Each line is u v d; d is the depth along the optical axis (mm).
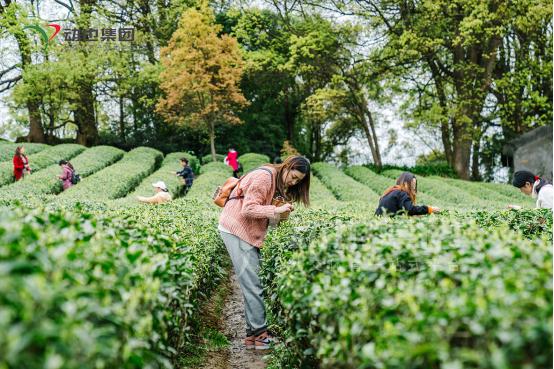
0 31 25719
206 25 27984
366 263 2938
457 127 29297
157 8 35844
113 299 2387
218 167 27781
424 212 5754
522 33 25844
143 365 2441
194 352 5199
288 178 5230
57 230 2971
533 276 2297
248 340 5578
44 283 1913
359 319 2488
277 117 39562
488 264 2576
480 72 25922
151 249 3541
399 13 28078
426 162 37375
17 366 1701
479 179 33875
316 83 34438
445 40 26594
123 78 32438
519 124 28031
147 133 35719
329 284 2994
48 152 25828
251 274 5340
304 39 28141
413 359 2018
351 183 22906
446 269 2725
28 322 1746
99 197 16172
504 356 1764
